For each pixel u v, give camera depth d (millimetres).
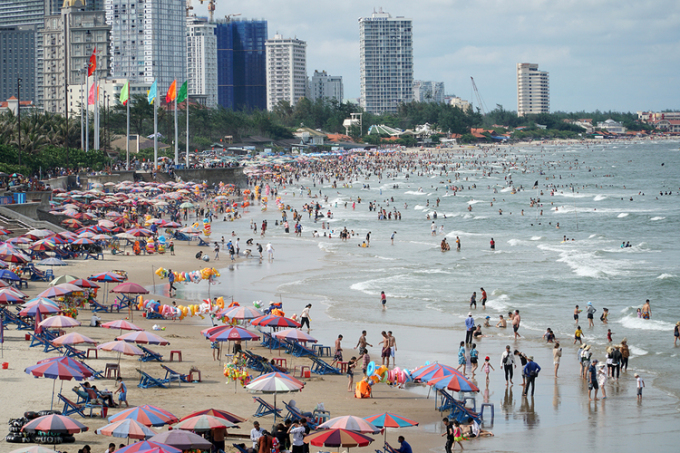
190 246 74625
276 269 62188
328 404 26891
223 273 59750
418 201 132125
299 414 22969
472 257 70188
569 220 101688
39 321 32031
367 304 47875
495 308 47406
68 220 70312
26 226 64688
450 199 135875
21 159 98000
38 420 17625
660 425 25500
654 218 100562
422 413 26297
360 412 25859
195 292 50688
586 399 28859
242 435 21281
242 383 27688
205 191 123625
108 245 69062
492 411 26172
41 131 127562
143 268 58938
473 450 22766
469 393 29625
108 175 110750
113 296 47312
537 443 23578
